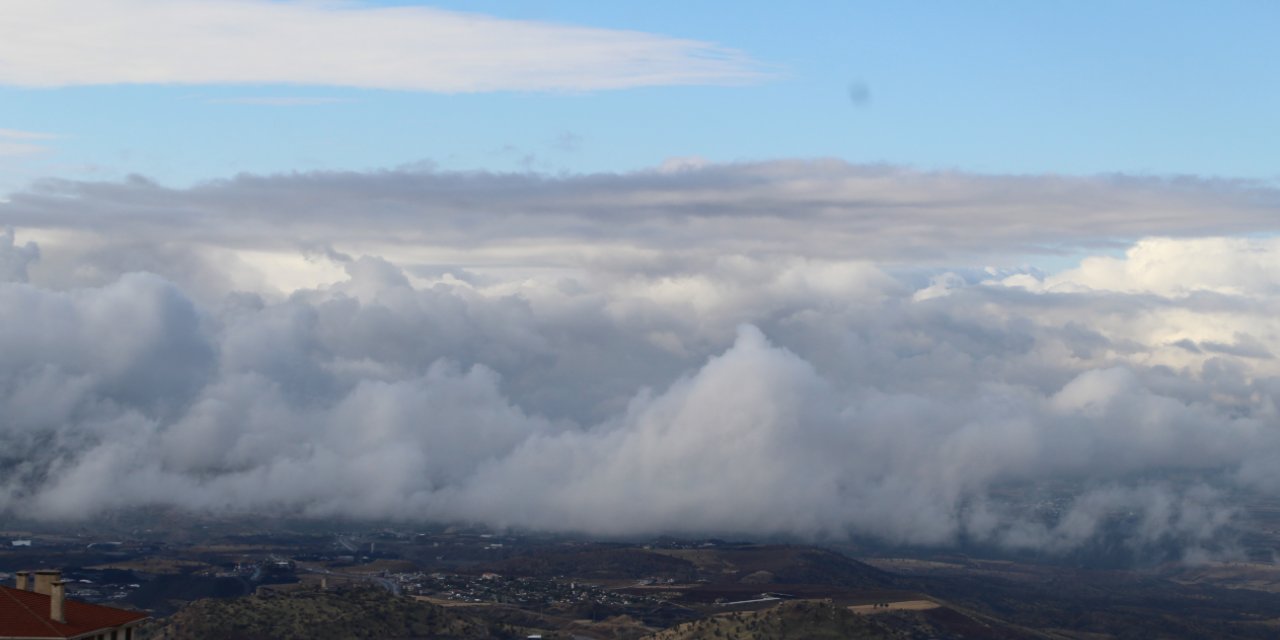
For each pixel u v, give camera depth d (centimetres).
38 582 17725
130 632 17700
